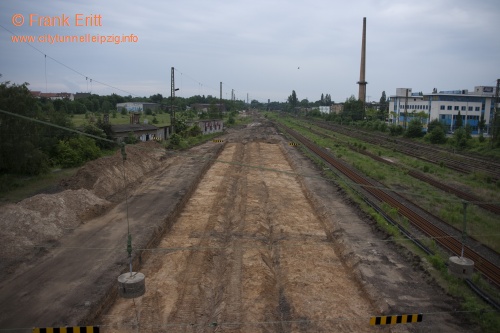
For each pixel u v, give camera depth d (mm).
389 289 14102
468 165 39188
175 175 33188
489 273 15133
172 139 49656
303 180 31953
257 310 13273
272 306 13727
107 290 13773
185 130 60812
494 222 21141
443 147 54406
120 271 15219
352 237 19156
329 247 19078
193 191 29562
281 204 26094
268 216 24031
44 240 17812
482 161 42094
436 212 22953
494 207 24109
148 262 16938
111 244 17781
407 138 65375
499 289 13977
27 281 14289
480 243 18203
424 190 28516
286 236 20266
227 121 101812
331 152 48750
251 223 21953
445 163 39875
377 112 108188
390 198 25812
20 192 25891
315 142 58406
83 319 11992
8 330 11398
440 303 13164
